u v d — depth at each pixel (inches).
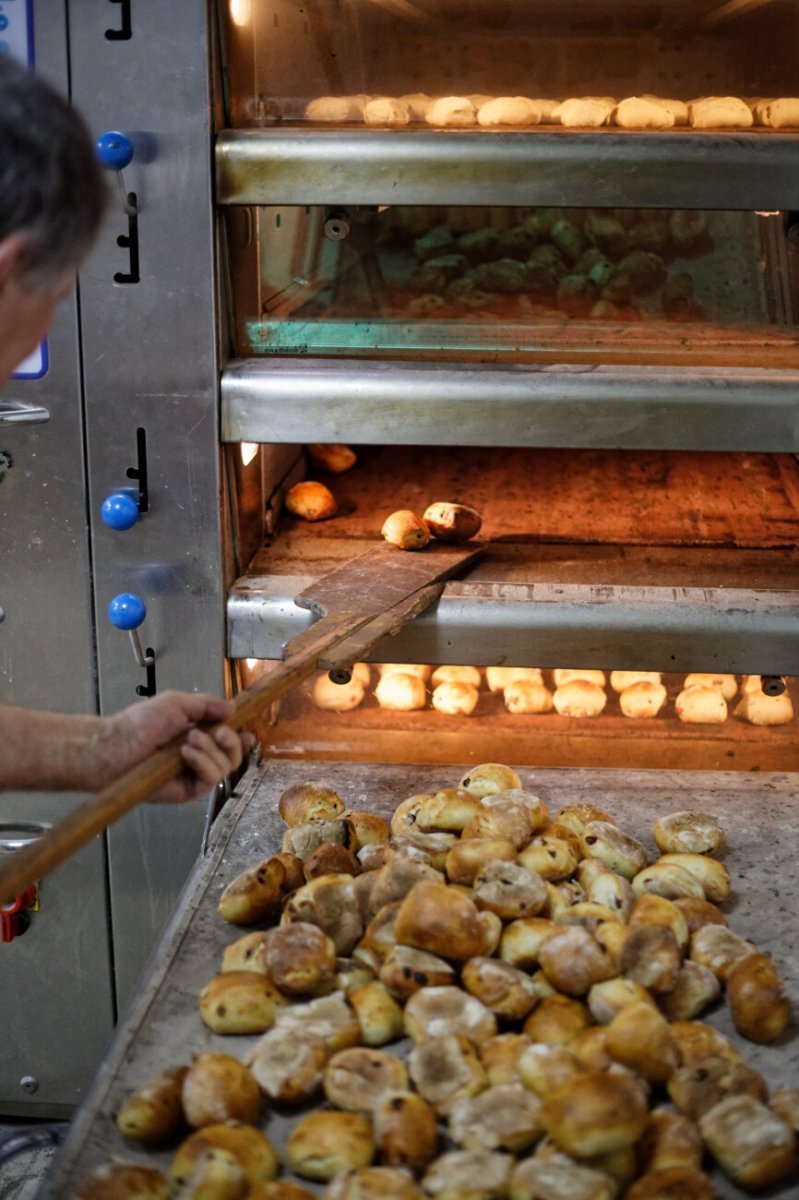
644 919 51.7
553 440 71.3
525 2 73.7
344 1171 39.1
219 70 71.7
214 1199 38.6
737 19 74.1
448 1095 42.4
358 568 73.7
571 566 77.5
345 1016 46.3
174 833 80.8
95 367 73.5
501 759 79.6
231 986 48.2
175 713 49.9
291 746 80.4
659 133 69.2
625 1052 43.1
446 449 98.4
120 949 83.7
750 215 75.7
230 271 74.4
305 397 72.2
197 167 70.3
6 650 78.9
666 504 87.4
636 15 73.9
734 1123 40.9
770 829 66.6
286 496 88.2
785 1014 47.7
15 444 75.2
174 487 74.8
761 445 70.4
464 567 76.6
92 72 69.9
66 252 39.4
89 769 49.4
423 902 48.2
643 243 76.5
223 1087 42.5
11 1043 86.8
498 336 75.2
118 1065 46.3
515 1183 37.9
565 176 68.8
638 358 73.5
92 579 77.0
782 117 71.6
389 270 77.6
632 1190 38.7
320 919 51.3
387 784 72.4
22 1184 82.3
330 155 69.3
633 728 81.7
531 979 47.9
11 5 69.5
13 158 37.4
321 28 73.6
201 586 76.1
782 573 76.9
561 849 56.1
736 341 74.7
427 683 85.6
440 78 75.1
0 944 84.6
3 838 82.0
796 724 81.6
